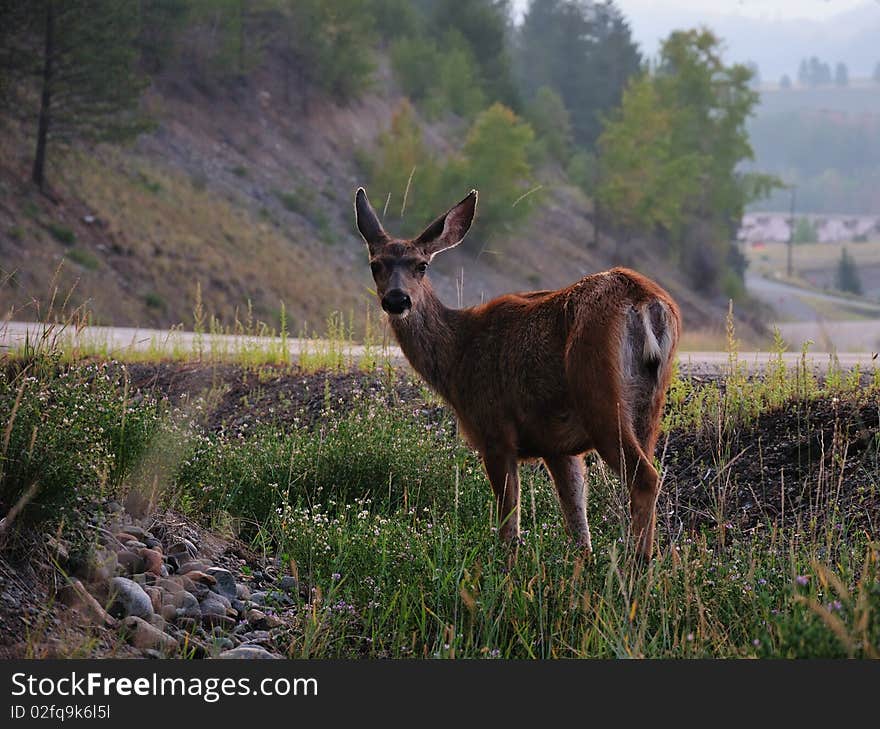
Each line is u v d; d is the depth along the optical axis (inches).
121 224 3993.6
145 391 1145.4
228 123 5753.0
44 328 690.2
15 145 4003.4
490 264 6141.7
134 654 502.6
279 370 1232.8
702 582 547.8
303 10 6619.1
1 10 3681.1
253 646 530.0
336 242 5329.7
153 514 671.1
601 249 7440.9
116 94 3924.7
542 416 650.2
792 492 753.6
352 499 782.5
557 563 578.6
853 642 431.5
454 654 512.1
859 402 858.8
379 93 7426.2
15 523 530.6
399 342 723.4
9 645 472.7
